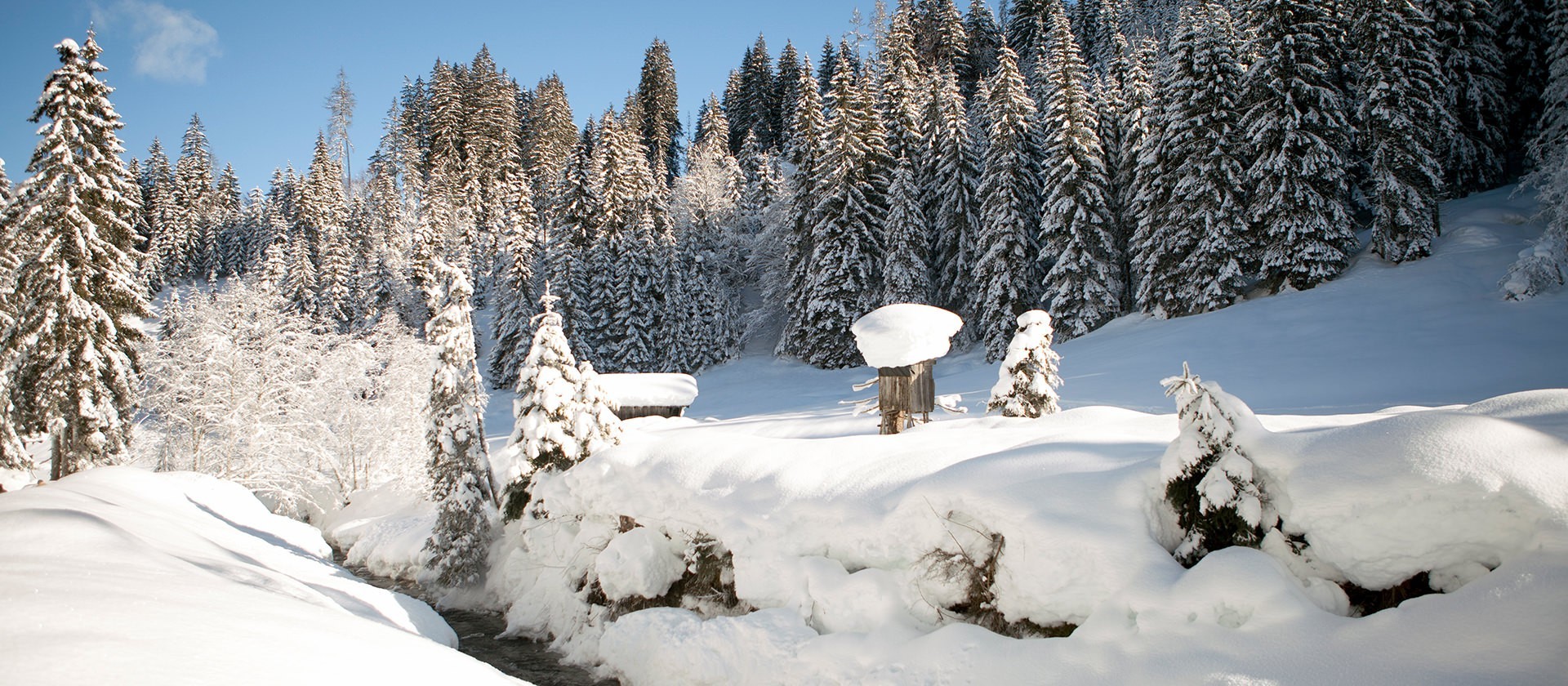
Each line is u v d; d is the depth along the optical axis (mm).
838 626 8062
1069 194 33250
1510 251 25438
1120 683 5832
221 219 83562
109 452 21750
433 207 64250
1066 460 8000
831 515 8852
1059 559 6891
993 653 6727
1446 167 33312
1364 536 5828
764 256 48250
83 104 21250
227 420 22547
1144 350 26125
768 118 88500
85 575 5891
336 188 80125
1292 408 16766
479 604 13867
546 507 12680
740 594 9203
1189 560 6668
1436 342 19953
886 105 44406
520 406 13977
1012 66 34938
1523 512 5277
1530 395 6922
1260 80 28859
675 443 11656
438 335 15164
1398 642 5133
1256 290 30188
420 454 24047
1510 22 34625
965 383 29344
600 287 43406
